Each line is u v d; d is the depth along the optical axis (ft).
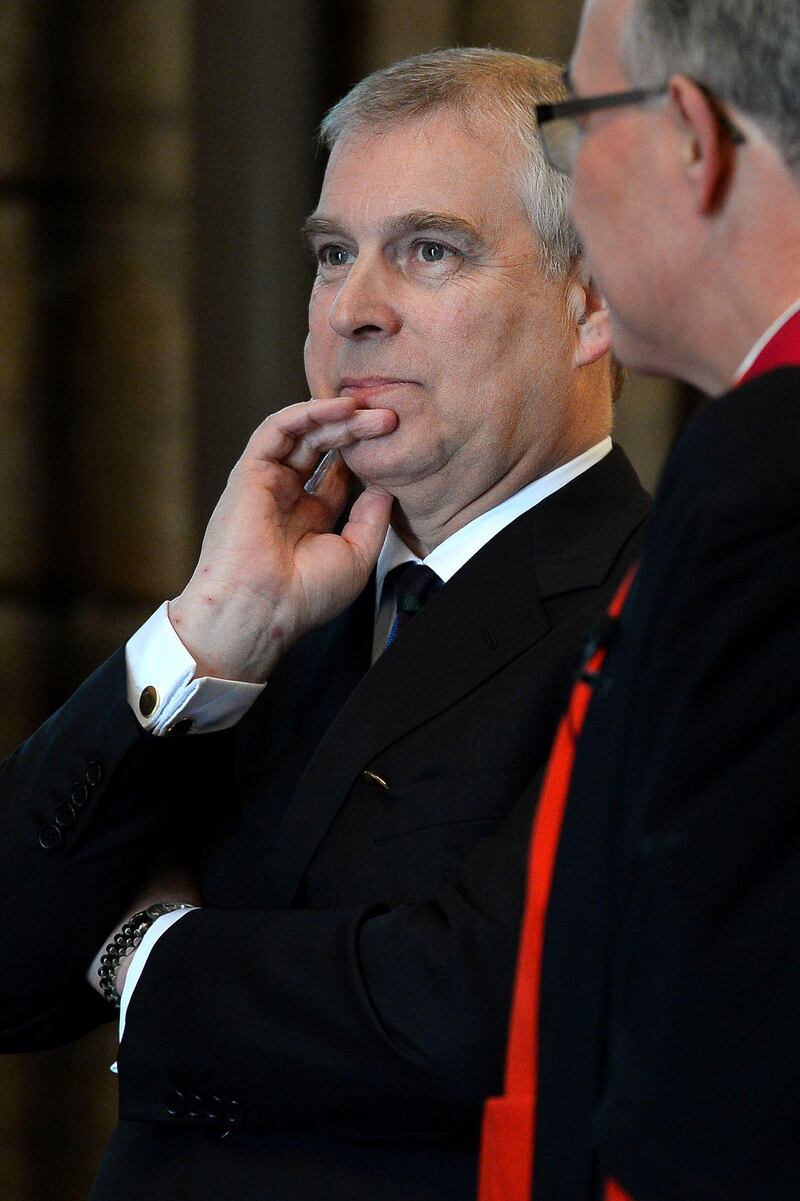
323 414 18.60
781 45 11.02
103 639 36.09
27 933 18.67
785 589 9.98
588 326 18.89
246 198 34.22
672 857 9.89
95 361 35.65
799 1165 9.43
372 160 18.42
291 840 17.76
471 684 17.38
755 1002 9.51
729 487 10.25
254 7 33.65
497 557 18.17
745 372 11.56
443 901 15.80
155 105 34.71
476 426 18.38
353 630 19.90
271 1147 16.47
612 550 18.13
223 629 18.69
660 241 11.96
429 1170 15.72
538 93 18.60
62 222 35.42
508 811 16.71
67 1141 36.11
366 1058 15.39
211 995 16.43
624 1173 10.11
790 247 11.43
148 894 19.33
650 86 11.87
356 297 18.31
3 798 19.19
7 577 36.24
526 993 12.98
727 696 9.95
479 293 18.15
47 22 34.76
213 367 34.86
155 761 18.76
